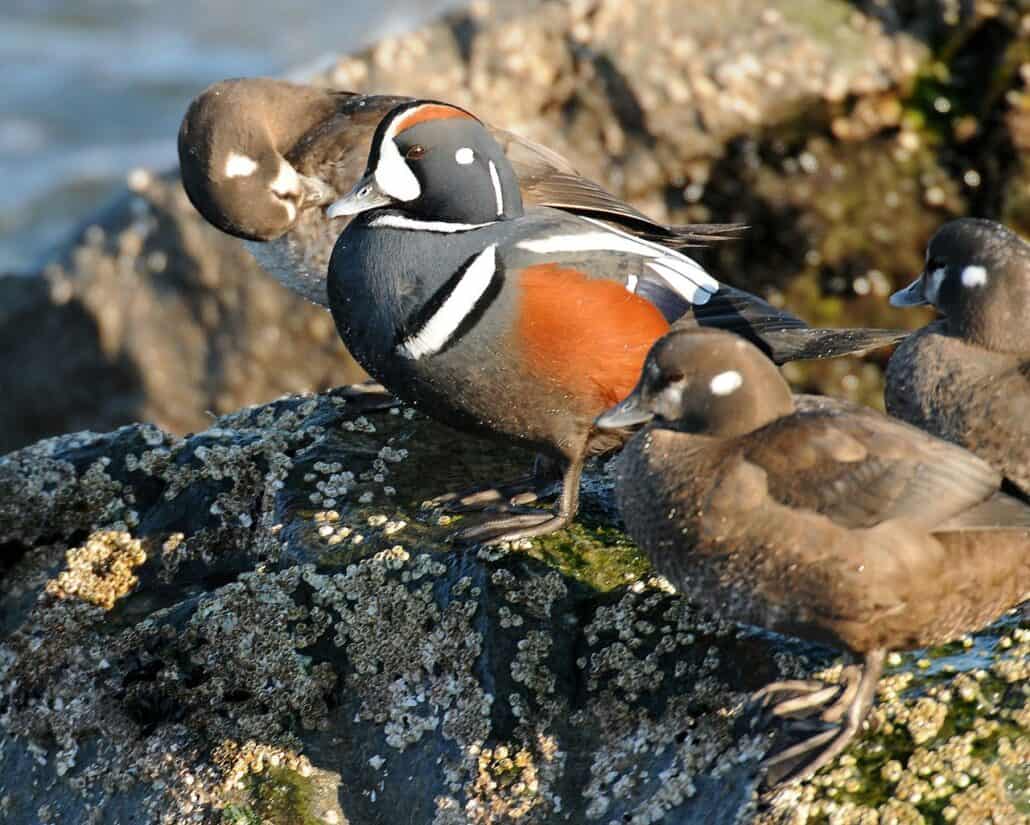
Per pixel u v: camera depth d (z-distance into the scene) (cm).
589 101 1758
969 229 985
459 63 1781
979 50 1719
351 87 1789
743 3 1759
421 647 970
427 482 1102
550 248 1019
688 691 915
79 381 1889
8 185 2994
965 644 902
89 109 3291
